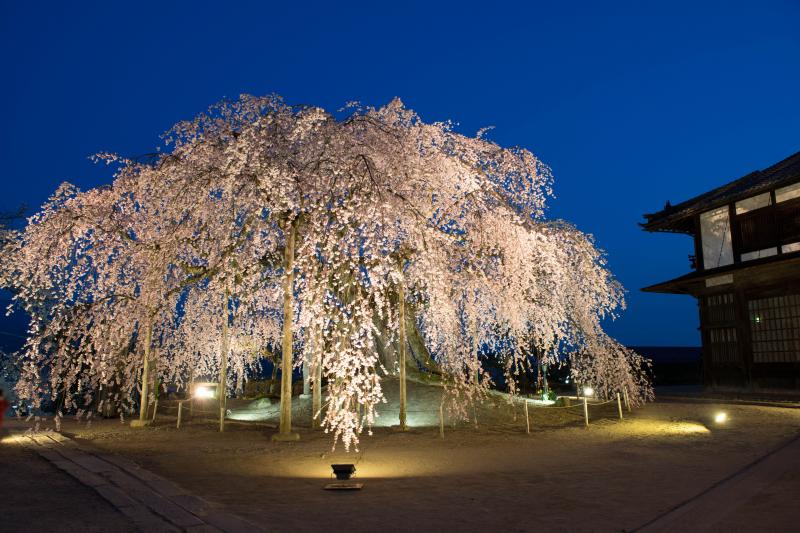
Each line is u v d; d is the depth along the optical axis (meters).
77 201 12.09
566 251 15.54
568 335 16.27
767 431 12.39
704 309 22.19
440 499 6.60
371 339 10.00
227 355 16.52
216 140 12.69
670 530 5.07
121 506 5.93
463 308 13.55
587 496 6.69
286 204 11.95
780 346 18.97
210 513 5.66
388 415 16.53
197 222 12.60
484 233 12.41
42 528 5.06
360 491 7.10
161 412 21.19
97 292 12.11
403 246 13.17
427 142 13.14
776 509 5.70
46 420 17.97
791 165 20.67
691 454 9.92
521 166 13.83
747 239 20.69
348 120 12.42
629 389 17.41
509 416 16.53
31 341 10.85
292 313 13.12
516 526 5.34
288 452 10.83
